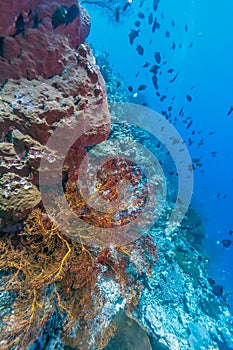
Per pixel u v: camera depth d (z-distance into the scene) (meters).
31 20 1.94
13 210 1.66
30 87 1.95
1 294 1.89
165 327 3.80
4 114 1.71
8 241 1.88
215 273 10.13
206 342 4.24
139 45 5.22
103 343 2.36
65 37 2.25
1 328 1.74
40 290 1.98
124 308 2.82
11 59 1.94
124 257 2.57
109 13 6.14
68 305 2.09
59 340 2.07
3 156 1.72
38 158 1.78
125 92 9.20
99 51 10.73
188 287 4.97
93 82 2.33
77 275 2.04
